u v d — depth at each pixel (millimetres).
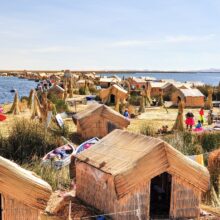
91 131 21438
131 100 41781
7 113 31609
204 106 41375
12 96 59719
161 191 10039
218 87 52750
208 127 25922
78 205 9289
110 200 8500
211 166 12195
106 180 8602
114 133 10133
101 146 9789
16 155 16016
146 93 42344
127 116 30156
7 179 6641
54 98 37031
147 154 8242
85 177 9500
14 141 16625
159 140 8438
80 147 16250
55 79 77062
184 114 35031
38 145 16766
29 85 90750
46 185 6906
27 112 32625
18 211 6766
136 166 8164
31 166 14219
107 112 21578
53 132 20734
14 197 6684
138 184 8203
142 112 35156
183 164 8555
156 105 41750
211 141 18578
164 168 8375
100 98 43906
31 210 6832
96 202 9086
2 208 6699
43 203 6840
